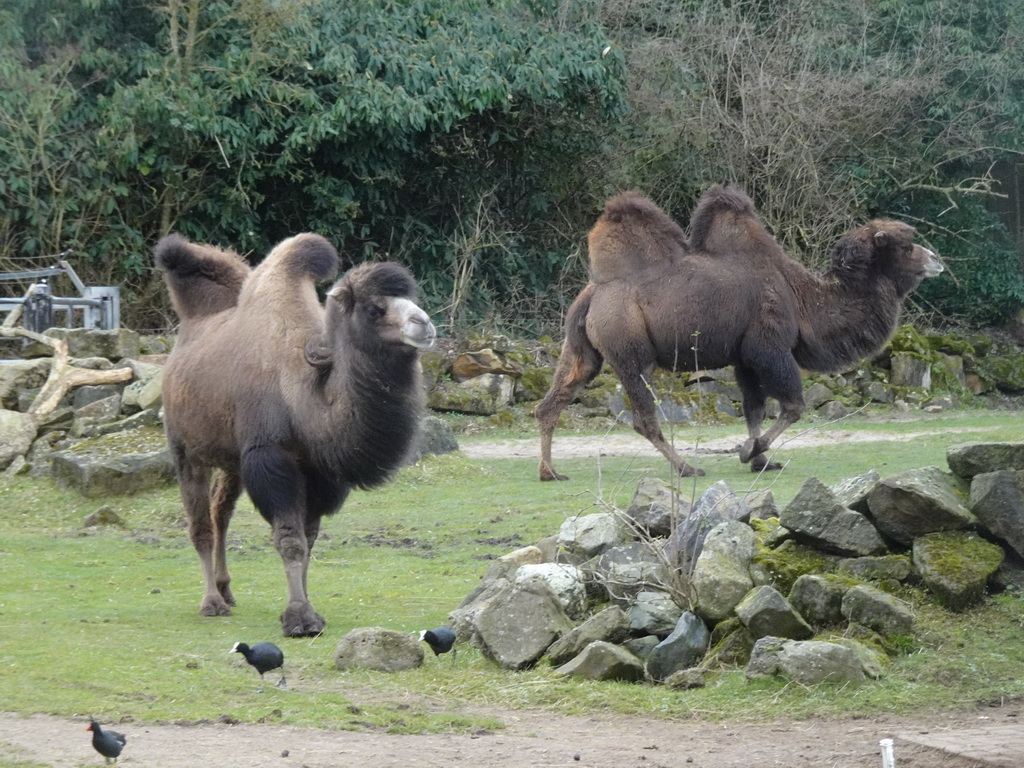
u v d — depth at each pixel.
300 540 25.69
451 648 22.64
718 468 50.12
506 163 89.69
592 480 47.97
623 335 47.91
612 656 21.78
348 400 24.28
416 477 48.38
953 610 23.47
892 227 49.31
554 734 18.73
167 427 28.69
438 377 69.50
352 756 16.89
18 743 16.97
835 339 49.38
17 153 71.56
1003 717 19.62
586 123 89.56
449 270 86.75
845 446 53.88
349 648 22.39
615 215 48.81
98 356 55.16
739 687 21.02
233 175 77.62
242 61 73.81
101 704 19.05
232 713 18.97
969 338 86.56
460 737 18.39
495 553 35.16
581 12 90.38
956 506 24.55
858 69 92.69
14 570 32.81
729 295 47.59
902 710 19.89
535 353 73.94
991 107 92.88
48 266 74.31
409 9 80.56
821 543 24.61
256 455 25.53
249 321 26.89
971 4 95.12
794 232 87.44
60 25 73.62
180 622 26.53
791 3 93.44
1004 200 99.25
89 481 43.97
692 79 90.44
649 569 24.77
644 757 17.39
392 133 78.44
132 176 76.44
